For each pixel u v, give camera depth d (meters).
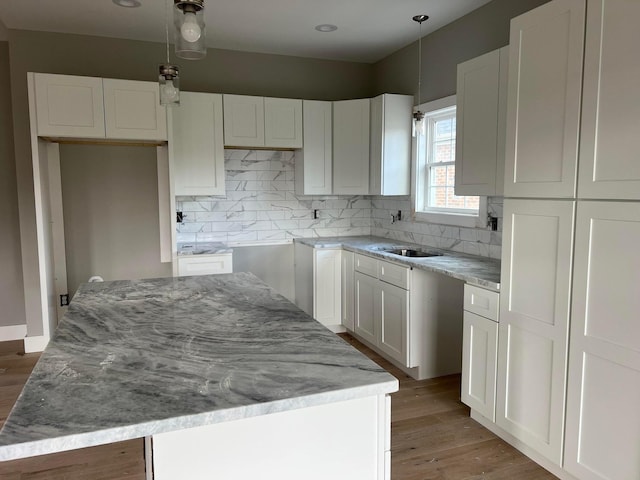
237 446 1.19
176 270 3.89
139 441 2.64
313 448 1.25
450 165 3.86
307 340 1.59
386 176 4.14
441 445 2.55
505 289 2.41
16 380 3.40
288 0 3.26
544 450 2.23
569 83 2.02
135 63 4.09
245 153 4.51
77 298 2.18
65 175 3.91
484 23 3.37
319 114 4.41
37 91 3.44
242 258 4.59
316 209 4.80
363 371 1.32
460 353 3.53
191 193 4.07
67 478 2.30
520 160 2.29
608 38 1.85
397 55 4.43
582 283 1.99
